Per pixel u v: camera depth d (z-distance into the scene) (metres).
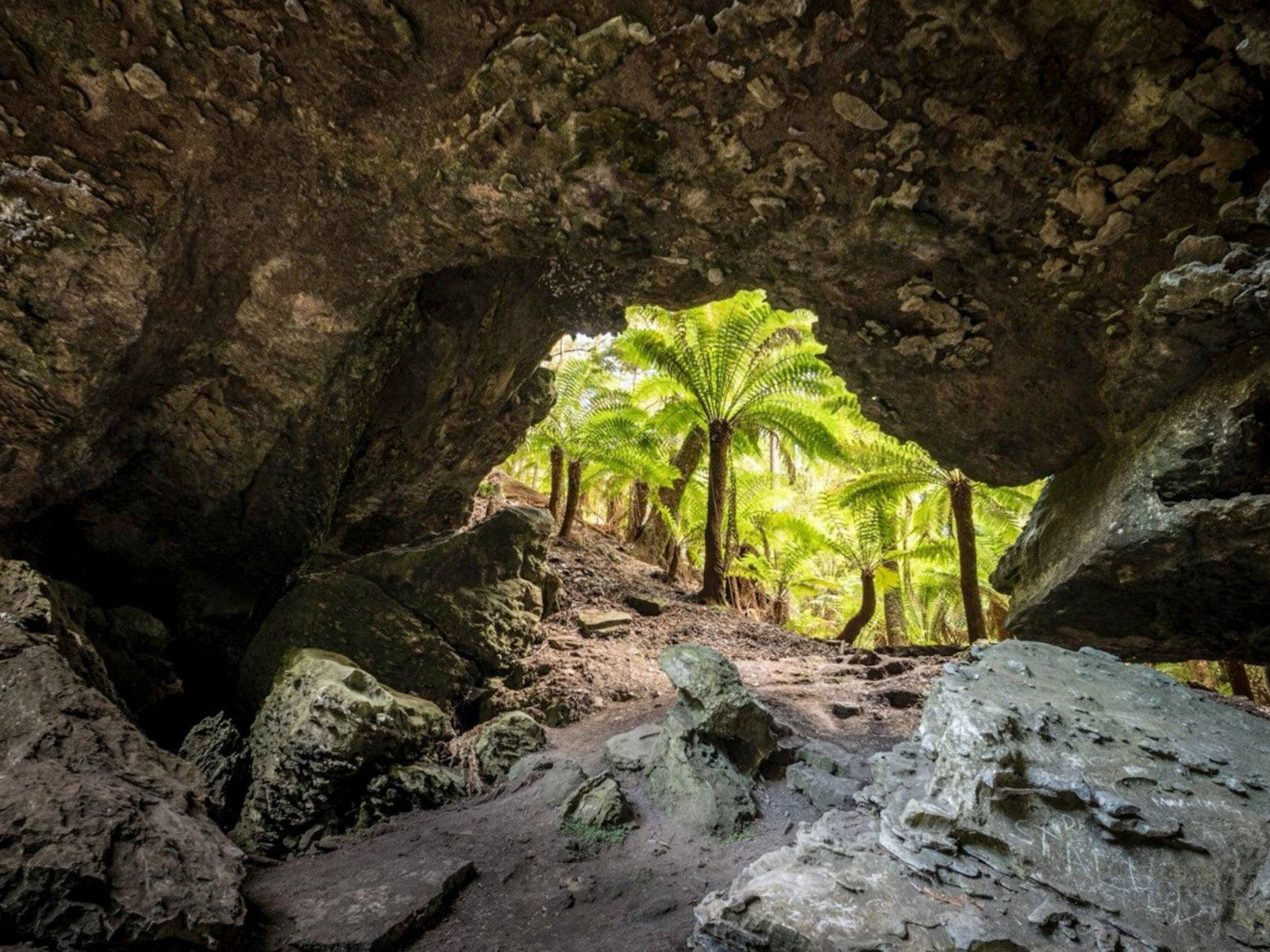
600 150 2.75
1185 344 2.82
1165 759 2.39
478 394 5.43
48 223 2.98
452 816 3.64
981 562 12.48
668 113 2.59
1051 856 2.09
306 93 2.74
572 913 2.70
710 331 8.79
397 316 4.28
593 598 8.07
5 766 2.59
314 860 3.23
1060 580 3.45
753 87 2.46
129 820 2.48
